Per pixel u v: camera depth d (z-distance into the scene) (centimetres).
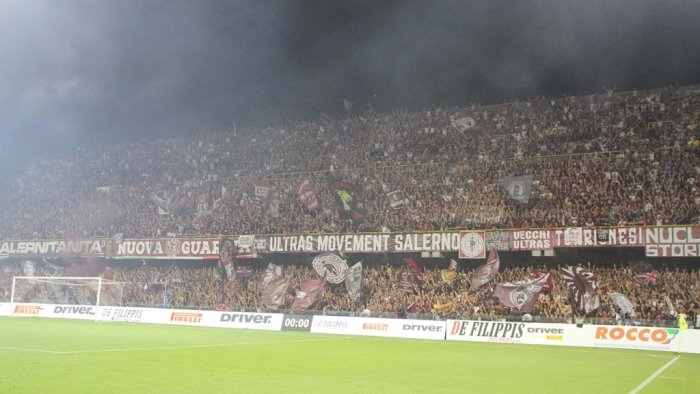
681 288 3322
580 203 3828
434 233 3897
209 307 4306
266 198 4841
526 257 3919
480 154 4619
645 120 4356
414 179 4484
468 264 4038
